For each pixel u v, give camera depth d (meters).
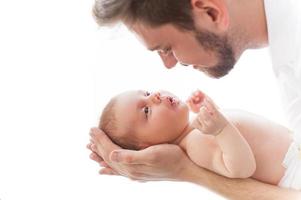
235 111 1.57
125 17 1.28
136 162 1.49
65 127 1.91
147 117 1.58
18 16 1.88
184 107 1.56
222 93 1.96
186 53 1.32
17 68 1.89
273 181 1.51
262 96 1.95
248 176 1.46
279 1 1.30
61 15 1.88
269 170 1.50
